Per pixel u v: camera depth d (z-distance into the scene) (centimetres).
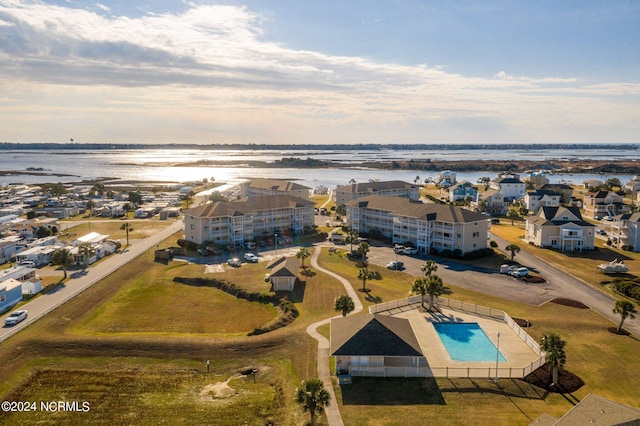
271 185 19100
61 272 9612
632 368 5344
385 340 5366
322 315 7175
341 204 17675
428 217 11375
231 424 4572
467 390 4938
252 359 5944
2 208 18150
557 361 4938
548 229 11731
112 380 5456
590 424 3638
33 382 5400
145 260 10594
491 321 6788
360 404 4691
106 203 19775
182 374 5612
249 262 10488
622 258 10700
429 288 7000
